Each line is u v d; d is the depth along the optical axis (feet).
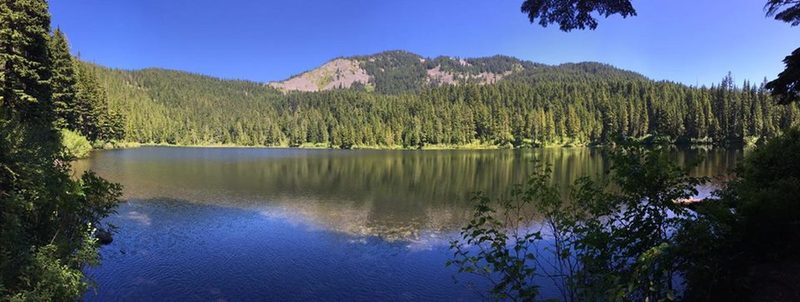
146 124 406.82
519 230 52.44
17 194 22.88
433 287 37.24
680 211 19.13
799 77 29.22
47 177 27.04
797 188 24.09
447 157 260.21
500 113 446.19
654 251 15.34
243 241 52.24
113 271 40.37
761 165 32.91
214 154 262.88
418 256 46.06
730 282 20.68
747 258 22.56
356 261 44.60
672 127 340.80
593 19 21.98
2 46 91.04
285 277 39.99
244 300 34.86
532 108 490.90
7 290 19.95
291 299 35.17
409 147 423.64
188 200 81.82
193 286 37.50
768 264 22.43
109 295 34.99
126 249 47.47
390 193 95.35
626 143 19.86
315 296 35.76
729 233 21.11
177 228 58.44
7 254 20.79
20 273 21.04
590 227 20.16
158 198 83.46
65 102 159.43
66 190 27.53
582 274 18.95
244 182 113.19
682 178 19.33
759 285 20.56
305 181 118.32
